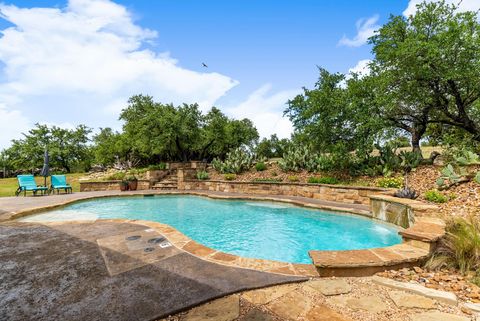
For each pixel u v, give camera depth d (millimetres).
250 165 15750
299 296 2666
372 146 11062
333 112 10773
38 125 37344
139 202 11297
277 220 8062
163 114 19578
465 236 3527
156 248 4156
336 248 5680
